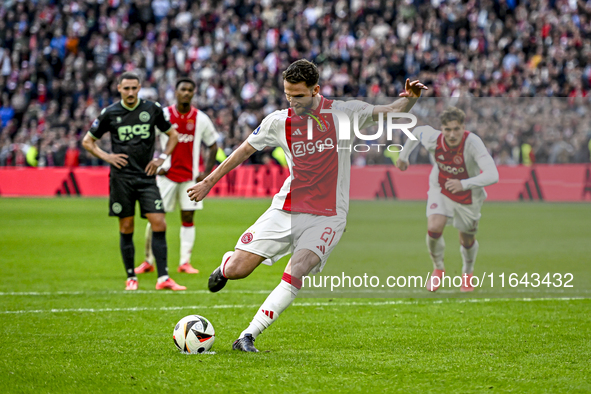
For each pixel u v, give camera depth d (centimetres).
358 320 1014
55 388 662
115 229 2383
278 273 1542
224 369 725
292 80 791
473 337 896
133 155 1279
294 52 4662
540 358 782
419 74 4444
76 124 4234
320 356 789
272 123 815
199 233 2262
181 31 5016
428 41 4681
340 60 4681
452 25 4800
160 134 1475
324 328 955
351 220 1589
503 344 855
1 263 1617
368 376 704
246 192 3825
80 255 1772
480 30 4788
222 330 938
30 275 1445
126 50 4800
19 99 4591
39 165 4128
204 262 1678
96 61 4731
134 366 738
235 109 4297
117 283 1359
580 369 735
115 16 5000
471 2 4897
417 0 4925
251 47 4891
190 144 1497
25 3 4991
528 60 4734
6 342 852
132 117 1279
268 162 3859
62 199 3719
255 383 676
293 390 655
